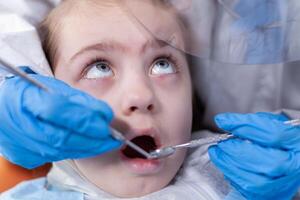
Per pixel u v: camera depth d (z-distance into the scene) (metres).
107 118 0.62
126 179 0.70
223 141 0.70
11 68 0.54
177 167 0.75
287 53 0.76
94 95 0.71
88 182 0.73
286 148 0.70
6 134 0.70
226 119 0.69
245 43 0.75
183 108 0.73
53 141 0.63
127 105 0.67
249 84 0.94
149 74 0.73
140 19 0.71
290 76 0.93
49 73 0.79
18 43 0.82
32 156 0.72
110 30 0.70
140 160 0.70
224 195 0.76
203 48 0.74
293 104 0.95
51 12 0.84
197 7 0.74
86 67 0.72
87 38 0.71
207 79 0.93
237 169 0.69
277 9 0.74
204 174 0.80
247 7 0.74
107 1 0.72
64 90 0.65
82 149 0.64
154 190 0.73
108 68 0.72
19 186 0.76
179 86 0.74
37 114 0.61
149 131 0.69
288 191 0.71
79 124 0.60
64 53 0.74
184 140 0.74
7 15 0.88
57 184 0.76
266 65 0.92
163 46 0.72
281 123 0.68
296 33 0.75
